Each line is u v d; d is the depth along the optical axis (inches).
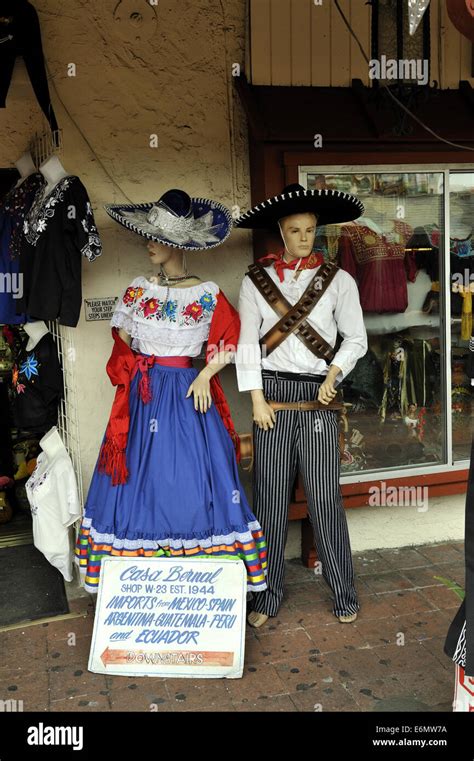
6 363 170.6
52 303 120.6
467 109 139.8
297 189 119.3
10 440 176.9
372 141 134.0
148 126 132.0
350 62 136.7
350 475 148.0
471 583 81.0
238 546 115.5
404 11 133.7
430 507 154.8
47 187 123.0
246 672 111.1
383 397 149.2
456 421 153.6
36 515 133.3
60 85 126.8
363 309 145.3
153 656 111.1
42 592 137.8
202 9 130.6
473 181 146.5
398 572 142.9
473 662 79.1
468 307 151.2
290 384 122.0
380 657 114.3
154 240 115.9
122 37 128.3
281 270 121.3
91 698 105.2
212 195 137.2
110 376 118.9
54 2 124.4
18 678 110.4
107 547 115.6
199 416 117.2
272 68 133.5
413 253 146.0
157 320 116.5
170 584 113.4
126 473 115.0
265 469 123.9
